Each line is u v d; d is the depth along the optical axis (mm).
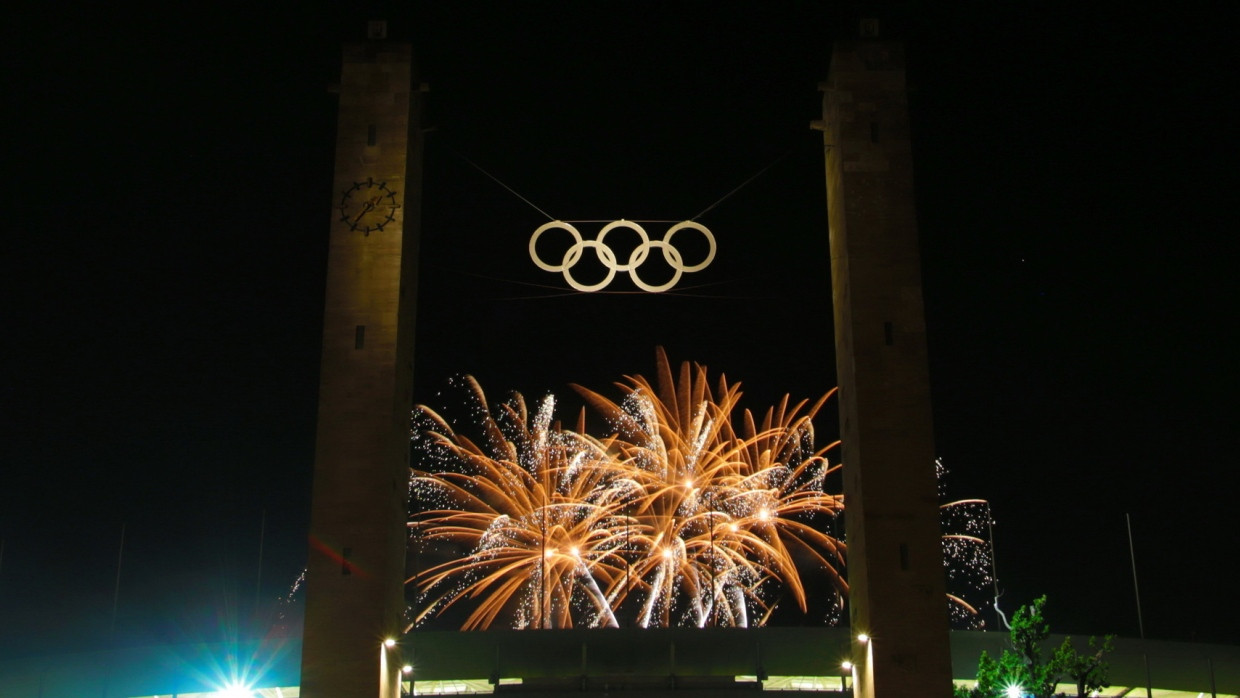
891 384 67375
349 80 71125
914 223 69688
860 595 66438
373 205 69312
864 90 71812
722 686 72438
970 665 73312
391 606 65750
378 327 67688
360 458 66000
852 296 68562
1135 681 71750
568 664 72438
